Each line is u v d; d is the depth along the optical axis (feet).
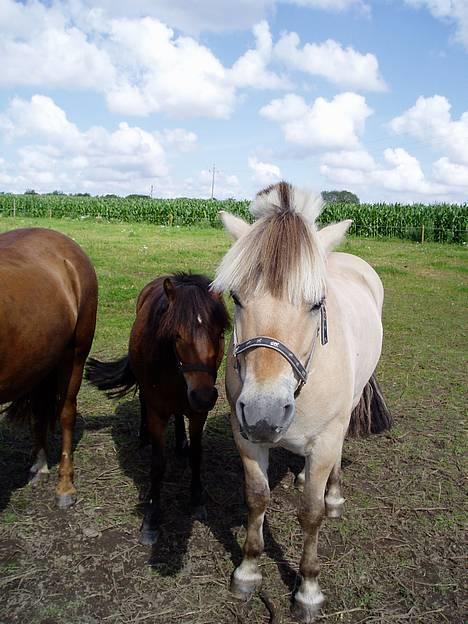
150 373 10.31
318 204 8.08
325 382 7.91
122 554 9.80
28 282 10.13
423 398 17.49
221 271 7.31
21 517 10.78
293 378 6.89
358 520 10.95
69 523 10.66
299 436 8.20
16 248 10.89
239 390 8.20
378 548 10.12
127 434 14.49
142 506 11.32
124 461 13.14
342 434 8.54
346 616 8.50
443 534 10.57
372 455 13.69
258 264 6.96
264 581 9.23
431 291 36.52
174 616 8.40
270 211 7.69
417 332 25.85
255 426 6.41
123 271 37.40
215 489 12.13
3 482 12.08
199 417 10.75
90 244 51.75
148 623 8.25
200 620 8.34
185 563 9.62
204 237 68.03
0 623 8.14
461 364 21.11
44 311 10.26
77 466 12.80
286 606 8.71
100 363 13.94
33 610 8.41
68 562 9.53
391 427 14.53
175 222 98.22
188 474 12.77
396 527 10.76
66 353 11.66
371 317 11.38
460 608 8.72
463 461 13.43
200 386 9.34
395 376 19.51
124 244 53.57
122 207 102.12
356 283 12.24
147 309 11.30
